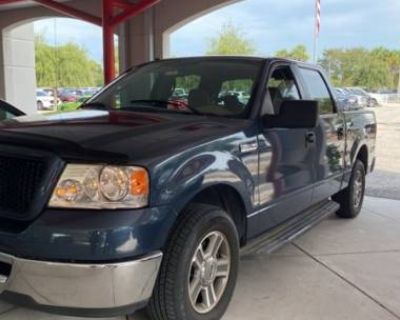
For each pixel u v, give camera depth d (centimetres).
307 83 496
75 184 270
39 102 3506
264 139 381
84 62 4931
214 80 420
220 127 351
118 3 1130
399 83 5456
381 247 534
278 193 409
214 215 323
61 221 263
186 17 1303
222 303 347
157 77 449
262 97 398
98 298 266
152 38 1348
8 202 280
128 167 273
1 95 1780
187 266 304
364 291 412
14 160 283
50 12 1609
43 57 4691
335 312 372
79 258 261
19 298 273
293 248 524
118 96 451
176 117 369
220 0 1262
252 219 376
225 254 347
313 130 470
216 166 322
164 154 290
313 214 515
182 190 294
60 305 268
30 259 263
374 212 697
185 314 308
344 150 573
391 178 990
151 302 304
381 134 1956
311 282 429
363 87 6284
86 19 1173
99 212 267
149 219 275
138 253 271
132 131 311
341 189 596
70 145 280
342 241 553
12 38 1789
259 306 378
